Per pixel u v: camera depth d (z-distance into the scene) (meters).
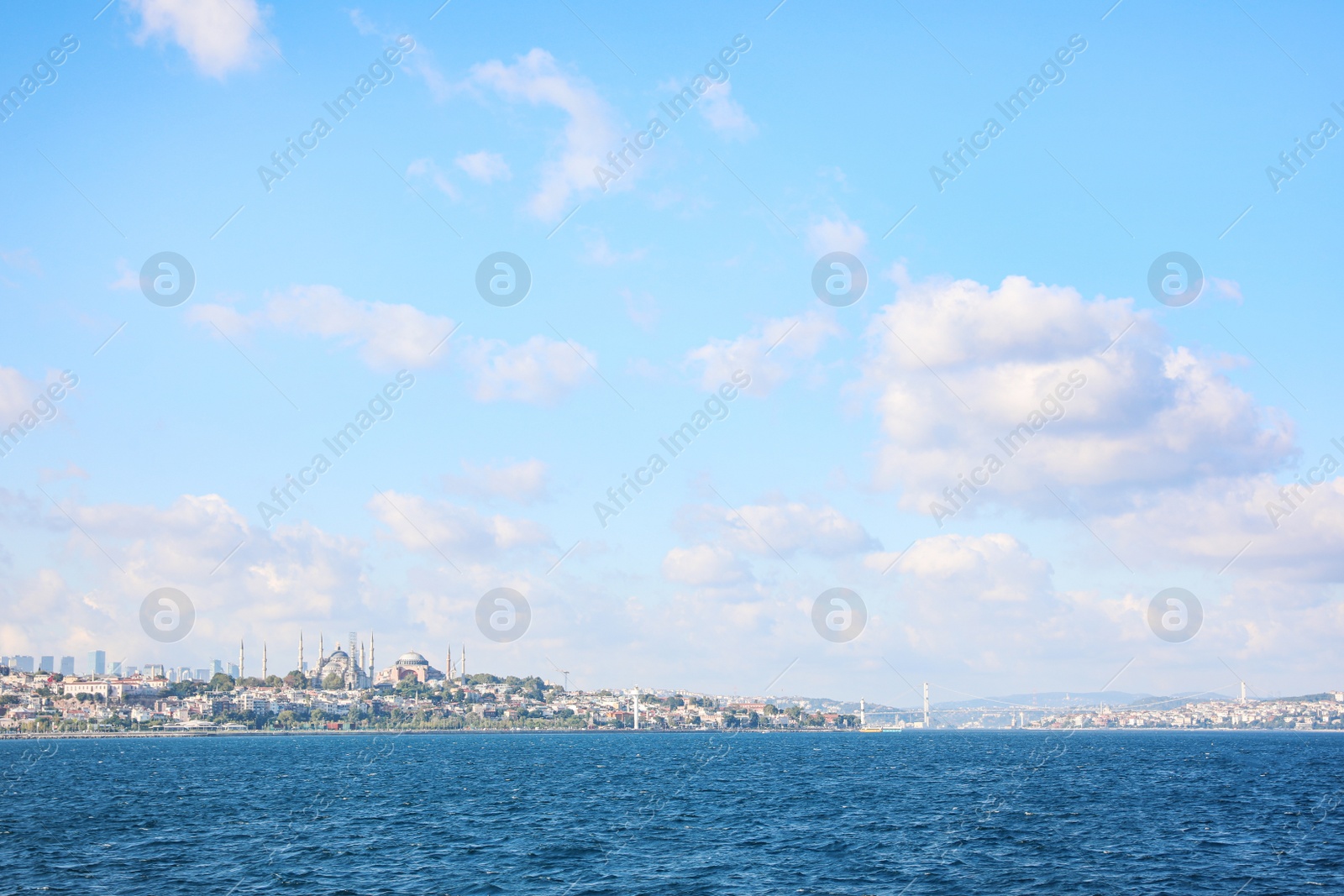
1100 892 63.41
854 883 66.31
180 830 92.56
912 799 123.25
